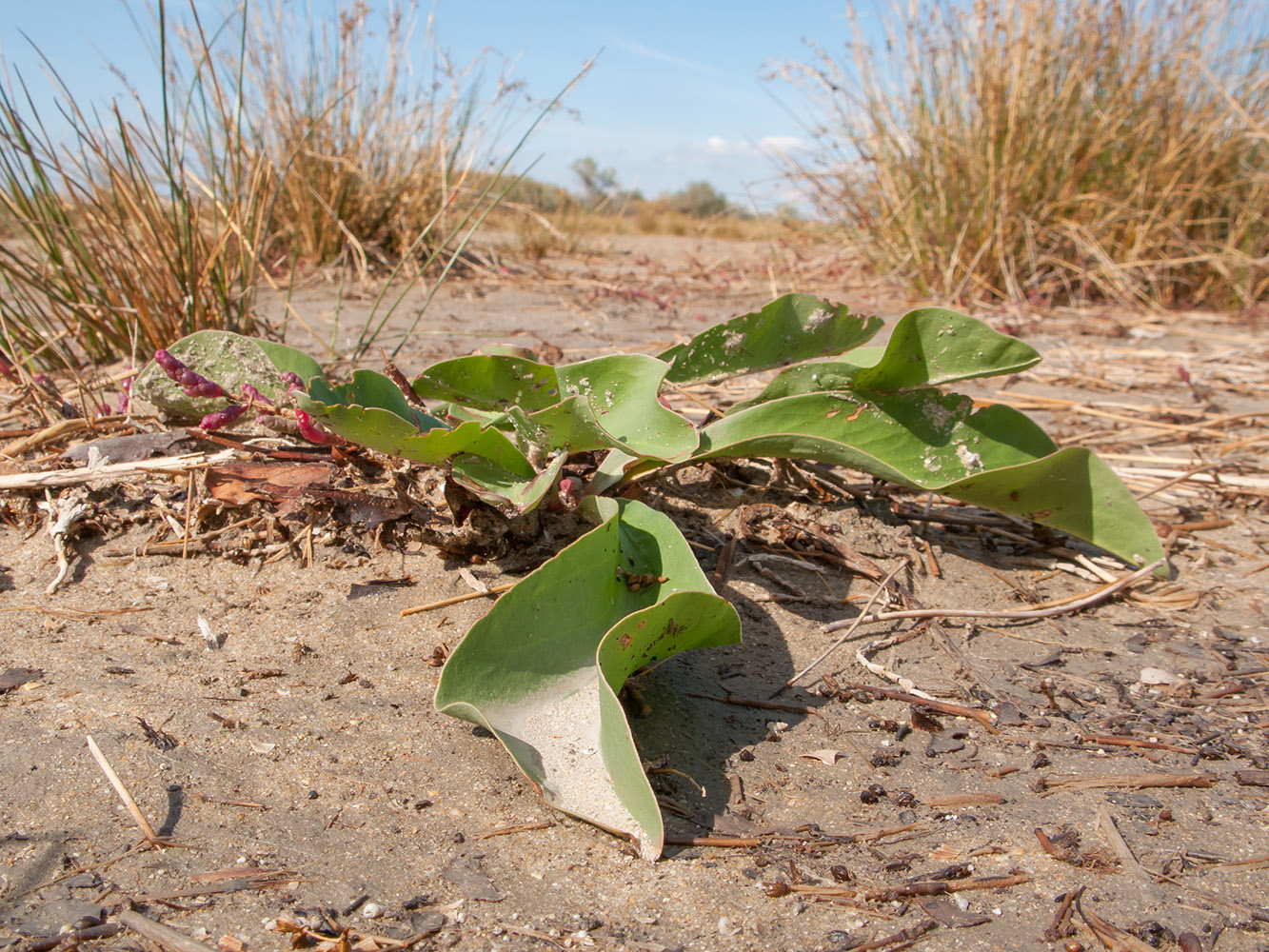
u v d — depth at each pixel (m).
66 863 0.20
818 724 0.26
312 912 0.19
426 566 0.30
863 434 0.33
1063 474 0.31
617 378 0.32
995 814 0.23
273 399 0.32
